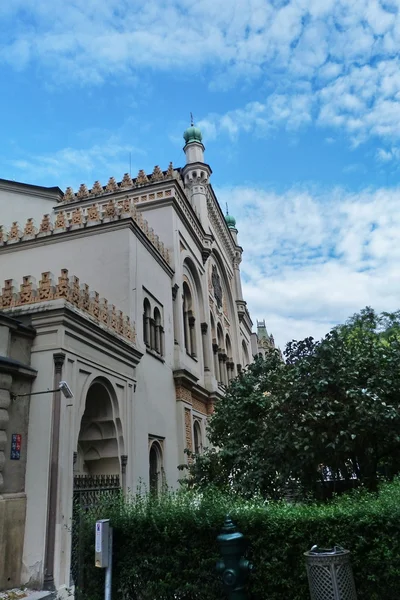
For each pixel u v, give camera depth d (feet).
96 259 50.52
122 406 41.39
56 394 31.94
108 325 41.32
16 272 52.80
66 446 31.60
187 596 19.88
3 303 35.32
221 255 110.11
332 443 30.83
